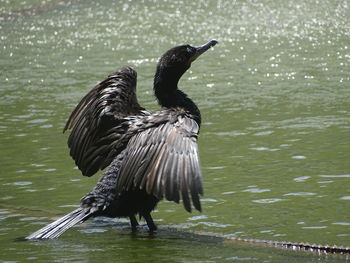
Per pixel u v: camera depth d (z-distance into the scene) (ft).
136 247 33.96
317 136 49.34
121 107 36.50
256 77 64.23
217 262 31.65
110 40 76.84
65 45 76.48
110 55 72.23
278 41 73.82
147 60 69.77
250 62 68.33
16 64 71.31
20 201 40.70
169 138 30.83
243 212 38.01
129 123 35.50
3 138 51.96
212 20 80.74
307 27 77.15
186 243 34.45
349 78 62.80
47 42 77.87
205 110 56.49
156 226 36.78
